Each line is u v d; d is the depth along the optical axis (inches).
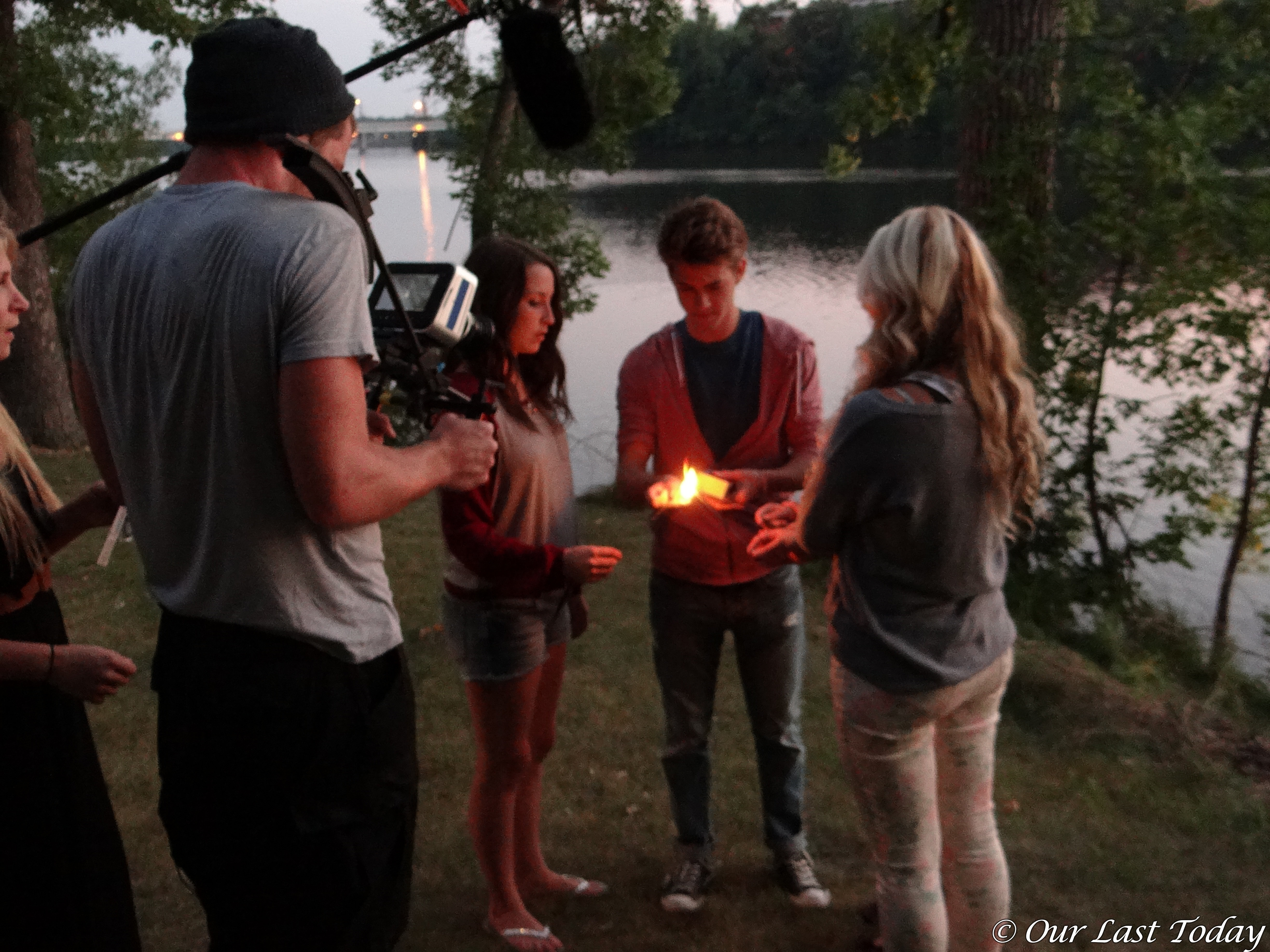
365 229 61.9
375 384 71.9
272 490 57.7
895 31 323.6
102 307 60.3
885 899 85.3
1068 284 251.0
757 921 113.4
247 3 434.0
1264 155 241.0
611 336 928.9
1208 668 237.9
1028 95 254.5
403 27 551.8
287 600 59.4
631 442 110.2
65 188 554.9
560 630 104.7
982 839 87.6
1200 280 231.8
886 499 78.6
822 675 185.6
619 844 130.3
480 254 92.7
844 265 1315.2
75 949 78.6
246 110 58.0
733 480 104.3
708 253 101.9
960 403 77.7
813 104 2603.3
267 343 55.1
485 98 585.0
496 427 91.5
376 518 57.8
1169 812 138.7
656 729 163.2
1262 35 237.8
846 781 146.7
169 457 59.1
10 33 399.2
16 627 76.0
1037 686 180.5
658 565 110.8
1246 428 249.1
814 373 108.7
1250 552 279.9
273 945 63.5
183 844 64.0
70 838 78.1
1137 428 264.5
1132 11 249.8
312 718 60.7
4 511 73.4
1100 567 257.6
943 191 1982.0
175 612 62.4
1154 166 230.8
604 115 565.6
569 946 109.3
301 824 61.5
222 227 56.2
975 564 80.5
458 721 164.7
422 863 125.6
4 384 420.2
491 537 90.7
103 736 157.3
